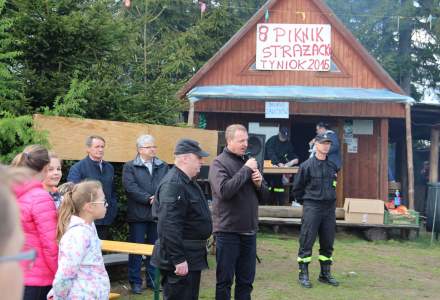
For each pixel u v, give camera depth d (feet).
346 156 51.24
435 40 87.56
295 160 44.68
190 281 15.75
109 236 27.22
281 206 42.80
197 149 15.87
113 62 29.50
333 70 50.70
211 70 50.85
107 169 22.40
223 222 18.40
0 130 20.74
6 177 4.03
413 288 26.30
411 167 47.55
